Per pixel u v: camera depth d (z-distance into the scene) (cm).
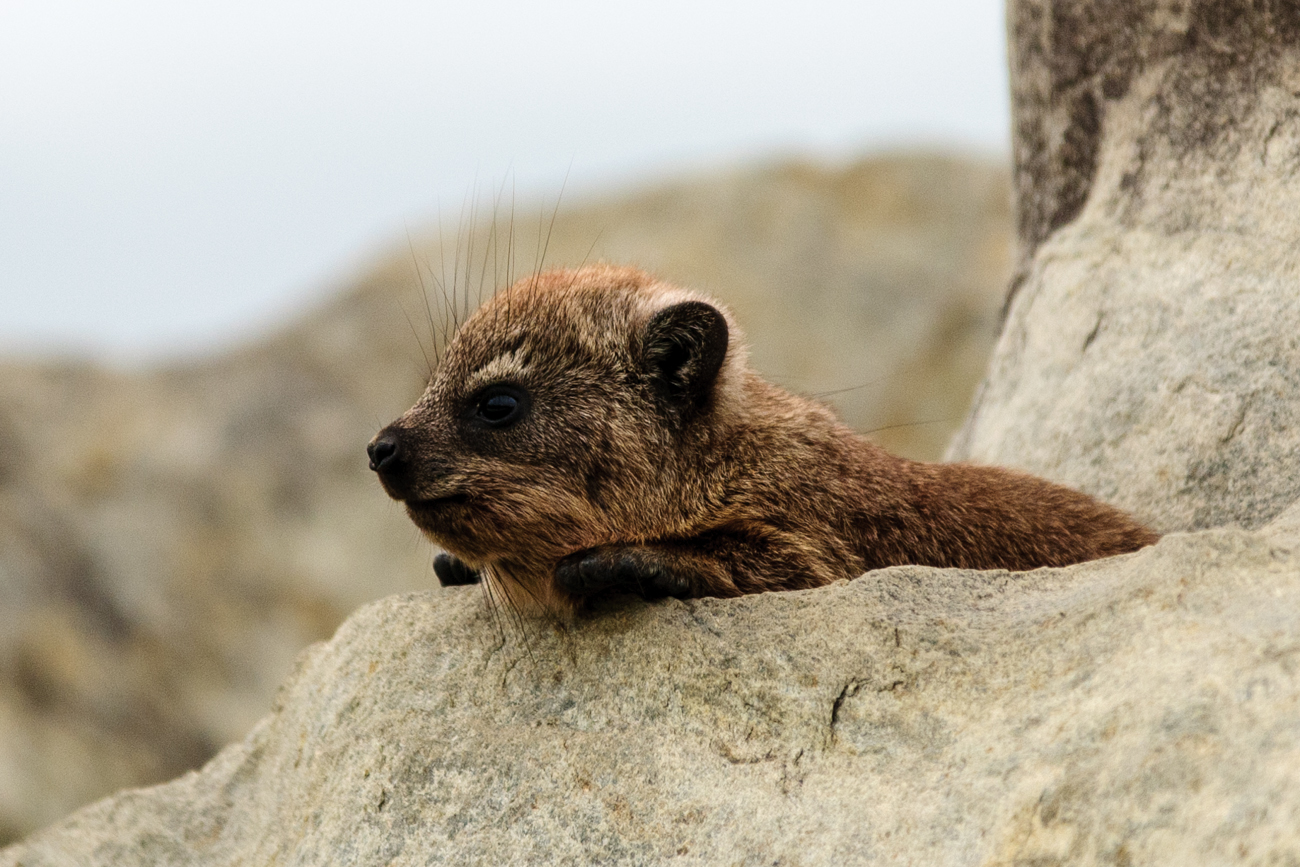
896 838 1418
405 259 8306
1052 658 1492
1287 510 1720
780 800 1523
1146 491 2136
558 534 2003
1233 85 2159
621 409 2052
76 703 6494
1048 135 2488
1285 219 2088
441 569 2205
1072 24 2389
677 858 1526
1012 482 2197
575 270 2283
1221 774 1259
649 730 1662
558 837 1606
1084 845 1295
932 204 8325
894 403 7694
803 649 1639
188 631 6912
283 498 7350
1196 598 1440
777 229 8219
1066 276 2381
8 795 6016
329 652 2022
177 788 2162
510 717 1767
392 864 1677
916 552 2106
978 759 1438
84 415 7656
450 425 2027
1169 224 2238
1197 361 2123
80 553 7044
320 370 7825
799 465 2103
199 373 7894
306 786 1864
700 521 2042
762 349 7794
